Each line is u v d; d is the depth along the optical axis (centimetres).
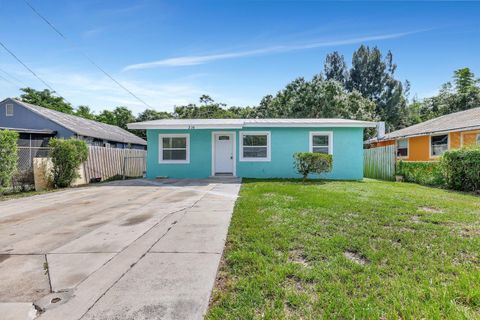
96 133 2005
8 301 240
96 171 1316
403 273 277
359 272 280
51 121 1780
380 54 4075
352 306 221
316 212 528
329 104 2625
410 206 586
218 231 435
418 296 233
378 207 571
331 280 264
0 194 843
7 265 317
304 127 1288
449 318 203
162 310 222
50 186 1028
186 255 338
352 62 4353
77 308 228
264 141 1310
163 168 1327
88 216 557
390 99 3794
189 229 449
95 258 334
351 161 1283
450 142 1386
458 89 3188
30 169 972
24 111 1812
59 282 273
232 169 1324
